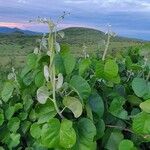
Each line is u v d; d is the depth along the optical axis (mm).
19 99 763
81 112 588
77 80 627
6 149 719
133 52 1091
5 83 759
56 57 652
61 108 625
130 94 751
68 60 655
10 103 753
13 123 714
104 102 695
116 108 666
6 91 754
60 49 695
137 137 664
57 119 590
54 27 621
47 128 586
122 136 659
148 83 671
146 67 814
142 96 665
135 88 667
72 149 598
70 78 654
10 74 772
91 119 610
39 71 690
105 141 662
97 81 718
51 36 621
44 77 668
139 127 617
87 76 724
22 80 737
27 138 725
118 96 683
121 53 1081
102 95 702
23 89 740
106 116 679
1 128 730
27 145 716
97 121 636
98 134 631
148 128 612
